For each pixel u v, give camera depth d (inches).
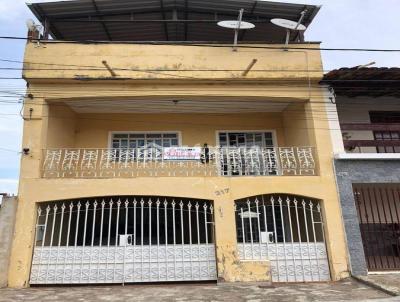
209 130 444.5
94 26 423.2
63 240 370.3
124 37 451.2
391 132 440.8
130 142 437.4
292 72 364.8
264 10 411.2
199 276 321.1
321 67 369.4
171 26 430.0
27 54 349.7
